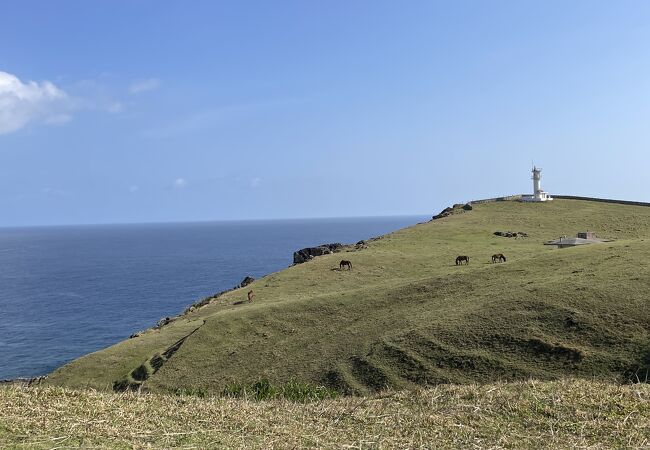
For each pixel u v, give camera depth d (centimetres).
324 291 5069
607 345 2638
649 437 1067
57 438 1024
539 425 1150
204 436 1097
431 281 4309
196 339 3984
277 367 3297
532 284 3625
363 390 2795
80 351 6700
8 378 5528
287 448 1038
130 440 1045
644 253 3925
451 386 1508
